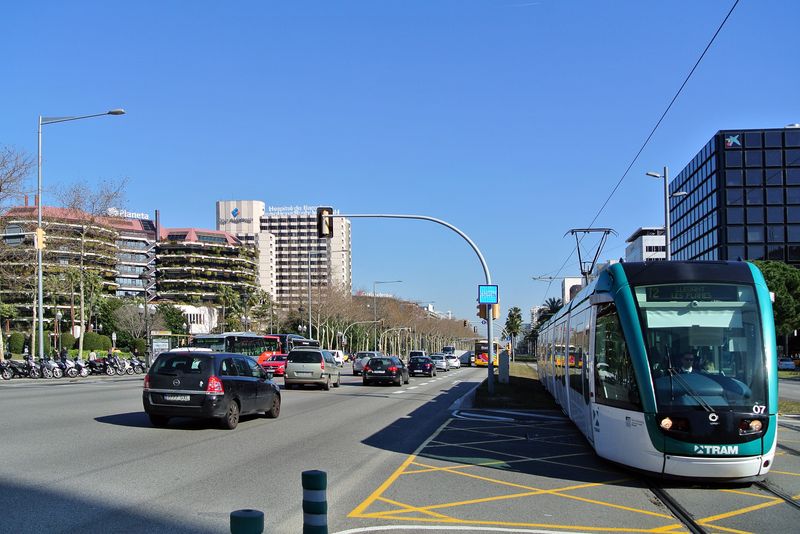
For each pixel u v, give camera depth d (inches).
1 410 706.8
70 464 406.6
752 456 363.6
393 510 315.3
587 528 290.5
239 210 6520.7
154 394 583.8
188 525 279.3
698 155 3937.0
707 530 291.6
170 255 5009.8
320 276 6033.5
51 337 2790.4
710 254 3718.0
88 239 2052.2
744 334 390.6
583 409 530.3
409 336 5442.9
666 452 369.4
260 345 1910.7
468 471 421.7
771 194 3572.8
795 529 294.8
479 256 1020.5
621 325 409.7
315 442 532.4
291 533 269.7
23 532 265.3
